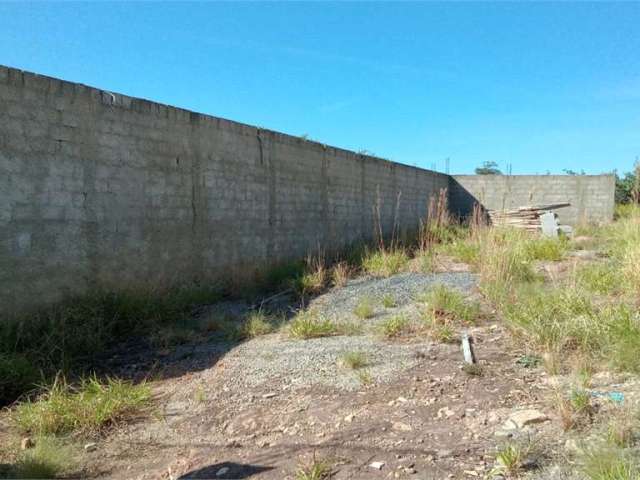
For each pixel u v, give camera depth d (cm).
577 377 372
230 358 514
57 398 390
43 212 586
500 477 255
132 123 701
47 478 299
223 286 850
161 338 583
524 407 338
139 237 715
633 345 394
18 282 561
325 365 466
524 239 1030
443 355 469
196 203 817
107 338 580
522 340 482
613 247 956
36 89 576
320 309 696
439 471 269
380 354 486
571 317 485
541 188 2017
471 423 325
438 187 1984
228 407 394
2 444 345
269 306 740
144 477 299
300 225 1112
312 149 1152
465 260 1002
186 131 794
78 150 625
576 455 266
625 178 2225
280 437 334
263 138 980
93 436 358
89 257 643
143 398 407
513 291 631
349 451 303
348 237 1331
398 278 895
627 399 323
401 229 1611
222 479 285
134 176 706
